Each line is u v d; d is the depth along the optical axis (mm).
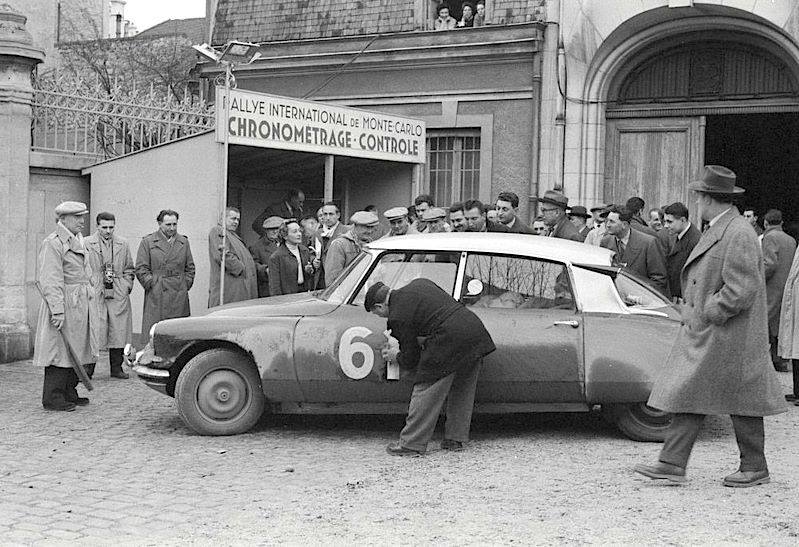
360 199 15922
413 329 7840
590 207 16547
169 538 5742
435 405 7922
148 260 12273
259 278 13047
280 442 8453
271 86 19078
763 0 14758
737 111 15797
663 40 16141
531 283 8477
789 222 21734
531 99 16781
